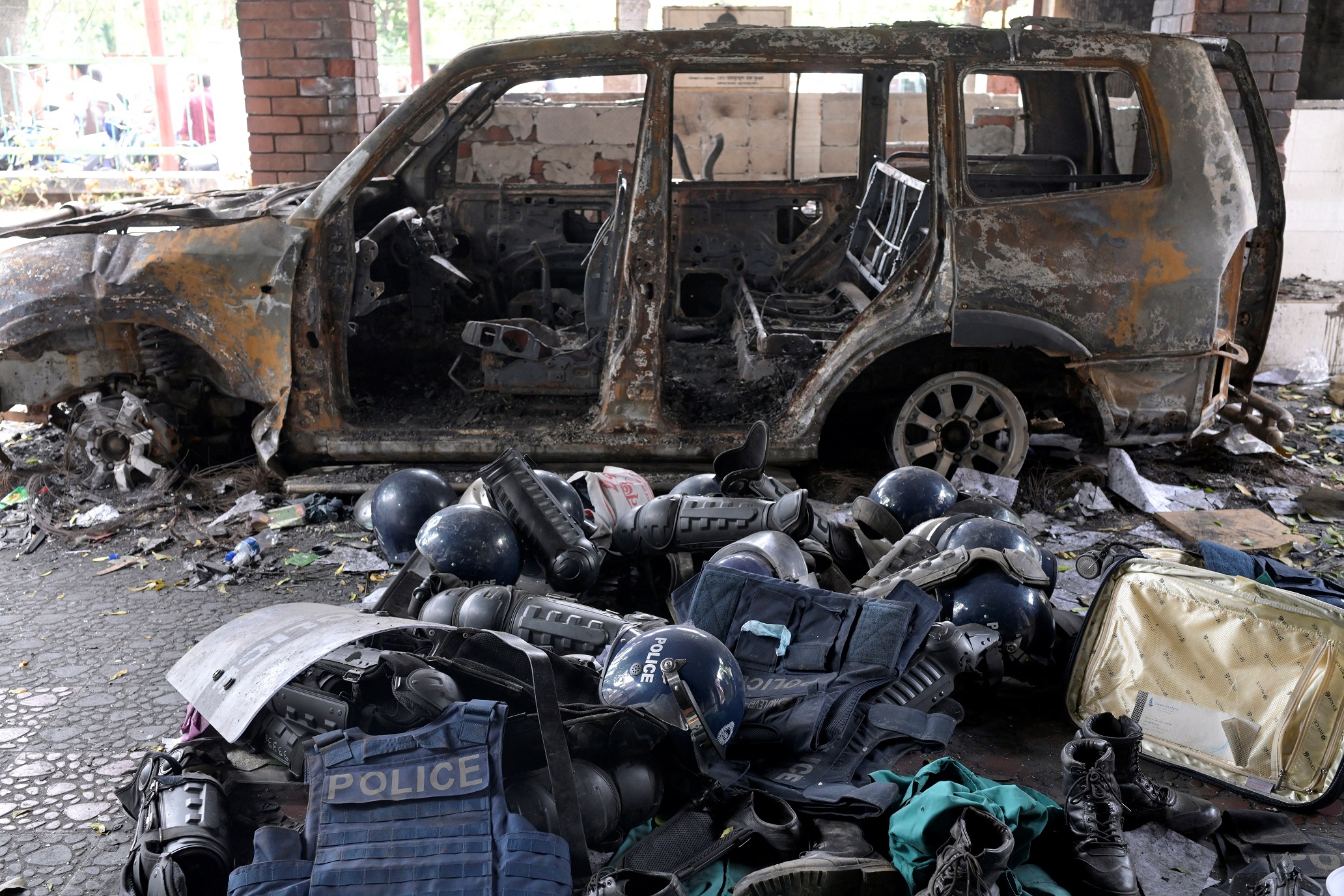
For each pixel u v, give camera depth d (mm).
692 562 3197
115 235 3924
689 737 2121
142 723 2656
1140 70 3744
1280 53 6453
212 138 12312
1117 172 5000
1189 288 3836
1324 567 3686
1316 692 2330
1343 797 2354
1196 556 3023
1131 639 2631
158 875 1805
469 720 1879
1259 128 4281
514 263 5523
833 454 4664
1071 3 8383
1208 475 4637
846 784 2148
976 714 2744
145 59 12000
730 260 5684
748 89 8281
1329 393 5957
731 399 4500
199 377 4363
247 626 2273
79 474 4320
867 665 2537
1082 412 5004
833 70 3799
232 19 15430
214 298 3869
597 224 5594
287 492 4094
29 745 2545
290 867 1723
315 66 6453
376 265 5070
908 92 8547
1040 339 3838
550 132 7238
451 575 2814
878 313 3924
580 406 4332
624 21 9953
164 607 3344
